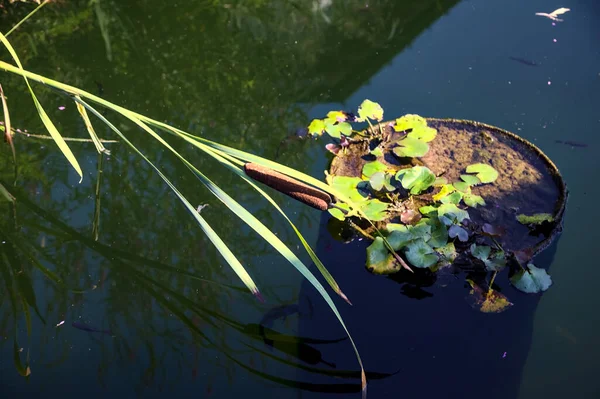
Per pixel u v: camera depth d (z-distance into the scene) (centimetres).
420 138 162
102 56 202
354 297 148
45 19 213
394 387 137
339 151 165
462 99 181
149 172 175
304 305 150
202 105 187
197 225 166
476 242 148
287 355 144
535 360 140
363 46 199
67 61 201
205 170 175
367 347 142
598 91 181
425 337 142
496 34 198
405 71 190
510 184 156
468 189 154
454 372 139
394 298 147
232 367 144
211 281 157
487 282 147
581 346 142
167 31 209
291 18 211
